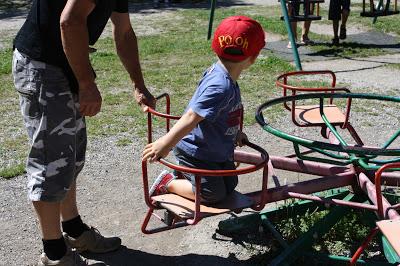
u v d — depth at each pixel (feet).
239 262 11.51
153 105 11.43
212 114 9.23
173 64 30.83
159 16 50.55
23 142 18.76
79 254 11.60
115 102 23.17
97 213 13.69
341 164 12.44
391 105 22.98
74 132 10.12
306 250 11.16
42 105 9.75
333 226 11.94
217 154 9.88
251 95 24.27
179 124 9.32
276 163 12.21
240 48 9.43
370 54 34.68
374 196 10.66
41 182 9.95
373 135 19.34
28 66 9.68
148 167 16.51
